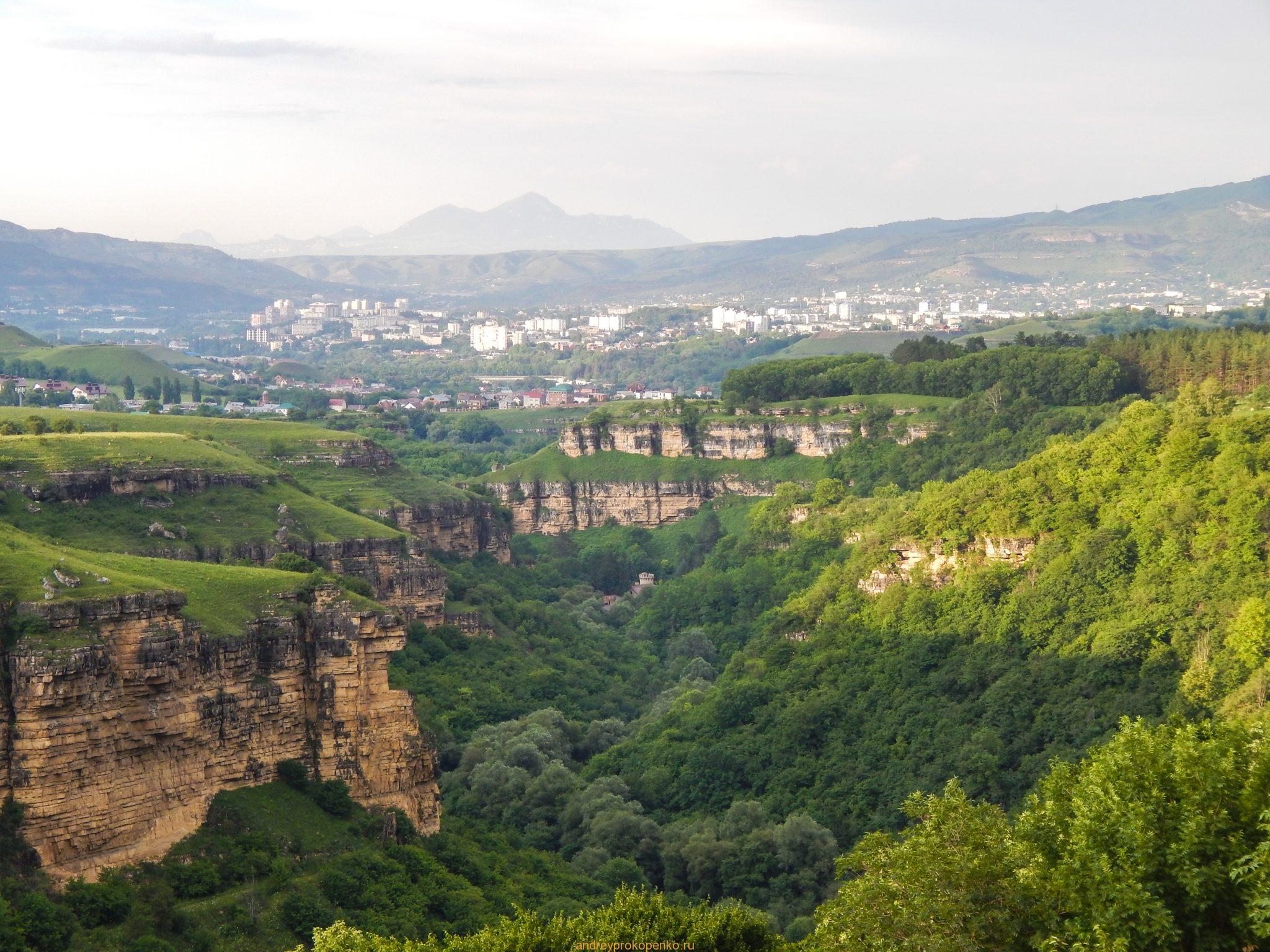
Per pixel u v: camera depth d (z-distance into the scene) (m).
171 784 148.00
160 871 142.88
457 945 130.38
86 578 146.75
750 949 136.75
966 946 113.06
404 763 172.12
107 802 140.25
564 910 165.62
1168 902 111.19
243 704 158.62
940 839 121.81
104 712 139.62
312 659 166.50
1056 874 113.62
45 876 133.62
